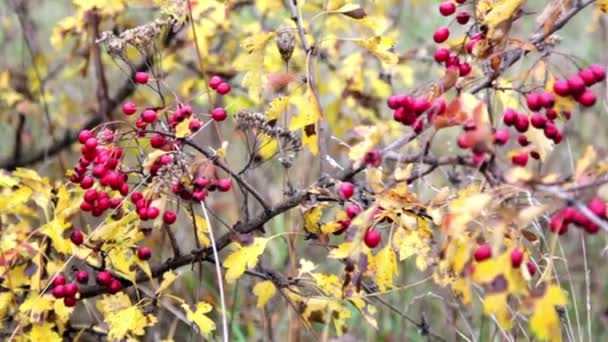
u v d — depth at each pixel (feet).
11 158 15.05
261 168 14.55
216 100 14.24
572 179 7.04
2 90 14.37
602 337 13.38
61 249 9.28
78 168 8.98
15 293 10.11
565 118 8.04
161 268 10.02
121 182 8.71
